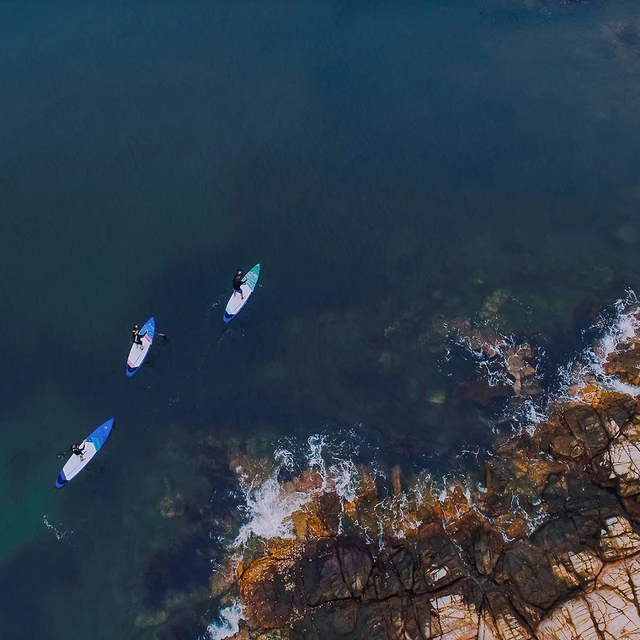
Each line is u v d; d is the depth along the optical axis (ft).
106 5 193.98
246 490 107.55
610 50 174.29
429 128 160.15
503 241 138.62
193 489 108.58
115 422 116.57
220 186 150.41
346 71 173.47
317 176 151.84
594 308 125.39
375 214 144.77
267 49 179.73
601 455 101.35
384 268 135.74
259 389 119.75
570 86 166.40
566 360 118.42
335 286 133.28
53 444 114.52
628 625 83.87
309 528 101.30
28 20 189.57
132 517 106.42
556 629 85.05
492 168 151.53
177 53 179.22
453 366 120.26
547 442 106.42
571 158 152.05
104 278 135.44
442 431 112.16
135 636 95.14
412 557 94.32
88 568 101.81
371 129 160.56
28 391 120.67
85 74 174.50
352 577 93.15
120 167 154.20
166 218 144.97
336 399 117.91
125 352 125.39
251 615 93.81
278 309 129.90
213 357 123.75
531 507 99.35
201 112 165.17
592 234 138.21
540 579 90.07
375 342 124.98
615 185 146.41
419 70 172.76
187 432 114.83
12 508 107.96
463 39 179.93
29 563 102.63
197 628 94.58
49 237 141.90
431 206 145.59
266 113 164.55
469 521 99.35
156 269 136.67
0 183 151.64
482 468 106.52
